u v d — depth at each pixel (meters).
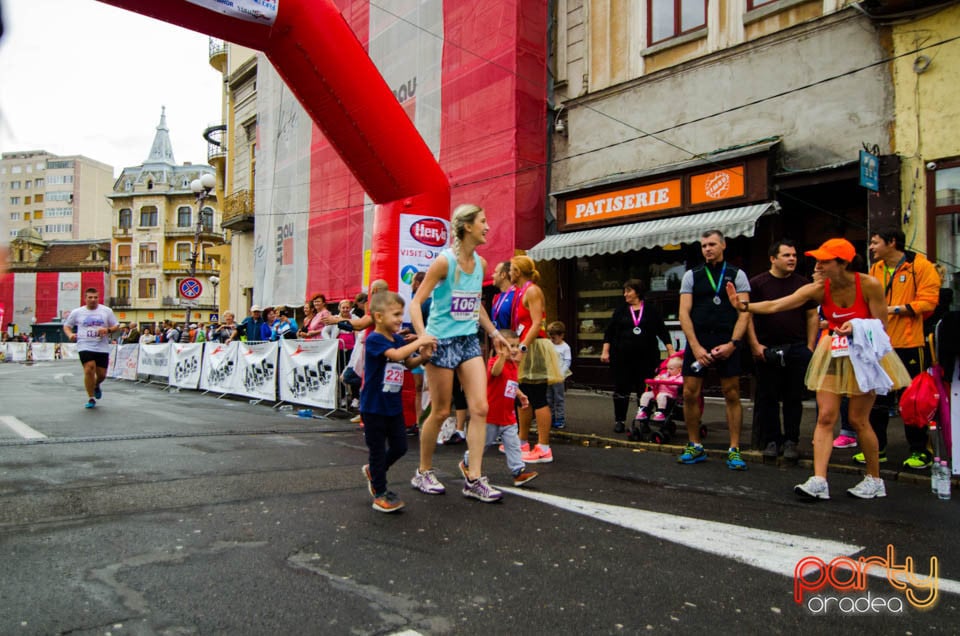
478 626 2.41
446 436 6.74
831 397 4.37
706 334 5.46
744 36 9.72
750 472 5.29
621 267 11.55
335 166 17.94
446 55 13.88
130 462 5.13
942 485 4.43
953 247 7.63
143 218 64.81
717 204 9.55
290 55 7.40
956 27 7.67
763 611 2.60
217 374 11.95
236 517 3.69
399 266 7.97
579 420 8.24
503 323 5.95
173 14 6.63
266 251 21.41
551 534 3.51
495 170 12.42
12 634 2.23
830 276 4.30
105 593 2.60
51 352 40.97
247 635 2.29
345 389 8.80
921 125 7.89
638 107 11.09
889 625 2.49
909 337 5.52
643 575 2.95
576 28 12.25
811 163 8.88
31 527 3.41
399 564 3.02
